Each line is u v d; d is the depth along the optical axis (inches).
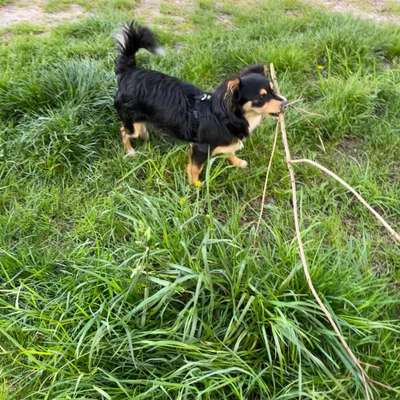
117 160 47.8
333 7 86.9
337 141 52.2
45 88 52.7
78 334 30.1
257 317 30.6
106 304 31.9
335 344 30.0
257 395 29.6
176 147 48.6
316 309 31.3
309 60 63.9
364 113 53.9
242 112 41.9
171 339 30.4
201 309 31.3
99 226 40.6
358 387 29.0
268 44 65.0
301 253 29.6
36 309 32.5
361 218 43.2
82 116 50.8
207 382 28.2
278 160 48.1
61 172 47.0
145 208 38.5
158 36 68.9
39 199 43.3
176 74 58.7
